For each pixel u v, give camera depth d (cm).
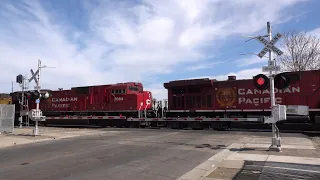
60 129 2777
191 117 2517
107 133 2211
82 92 3253
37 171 985
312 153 1166
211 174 880
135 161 1118
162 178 866
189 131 2241
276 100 2186
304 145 1389
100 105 3114
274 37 1273
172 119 2583
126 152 1321
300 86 2117
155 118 2691
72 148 1484
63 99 3397
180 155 1225
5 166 1082
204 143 1548
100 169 996
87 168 1016
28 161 1172
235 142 1555
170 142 1608
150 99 3106
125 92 2959
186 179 851
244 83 2352
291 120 2036
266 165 973
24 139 1906
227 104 2403
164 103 2805
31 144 1702
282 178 812
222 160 1080
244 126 2277
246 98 2328
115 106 3006
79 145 1582
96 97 3161
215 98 2464
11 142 1759
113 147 1475
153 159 1151
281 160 1043
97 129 2677
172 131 2262
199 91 2541
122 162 1105
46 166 1063
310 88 2086
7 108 2398
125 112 2958
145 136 1928
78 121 3156
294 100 2125
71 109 3309
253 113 2322
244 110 2323
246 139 1666
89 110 3175
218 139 1698
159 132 2195
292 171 885
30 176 916
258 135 1862
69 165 1071
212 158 1148
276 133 1292
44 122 3403
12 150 1482
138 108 2886
